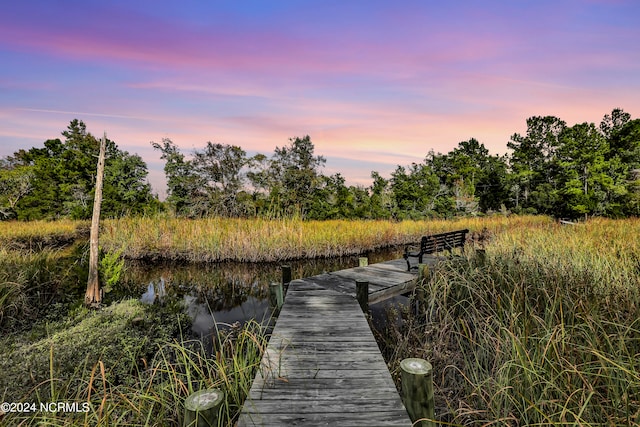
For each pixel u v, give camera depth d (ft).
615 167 98.68
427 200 107.86
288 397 8.46
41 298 23.79
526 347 11.08
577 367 9.34
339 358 10.65
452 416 10.11
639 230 35.65
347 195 96.37
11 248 38.86
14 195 90.33
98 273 25.07
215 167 82.02
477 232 59.67
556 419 8.36
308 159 92.94
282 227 48.65
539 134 146.92
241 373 10.04
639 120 106.01
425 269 20.01
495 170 138.21
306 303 16.58
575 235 32.50
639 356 9.91
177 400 9.54
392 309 18.19
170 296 27.73
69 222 73.92
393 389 8.83
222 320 21.72
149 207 80.59
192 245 43.39
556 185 112.68
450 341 14.20
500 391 9.26
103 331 18.61
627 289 14.88
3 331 18.28
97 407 9.55
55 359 14.85
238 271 37.65
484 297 16.20
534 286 16.46
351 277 21.72
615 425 7.27
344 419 7.55
